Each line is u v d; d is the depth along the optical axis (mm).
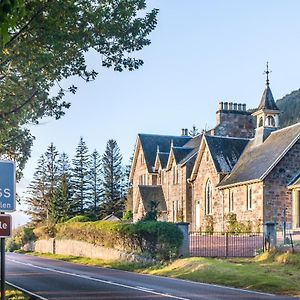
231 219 47188
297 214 41312
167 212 59625
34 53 15703
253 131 60219
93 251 39312
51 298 17031
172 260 28844
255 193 44344
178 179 58062
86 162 92875
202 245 34000
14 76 16469
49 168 90375
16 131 19484
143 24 17344
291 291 18609
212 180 51312
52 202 69438
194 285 20859
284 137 46469
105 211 89188
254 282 20547
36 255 49000
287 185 43719
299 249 27188
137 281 22750
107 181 91625
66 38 15883
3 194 10273
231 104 59969
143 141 67000
